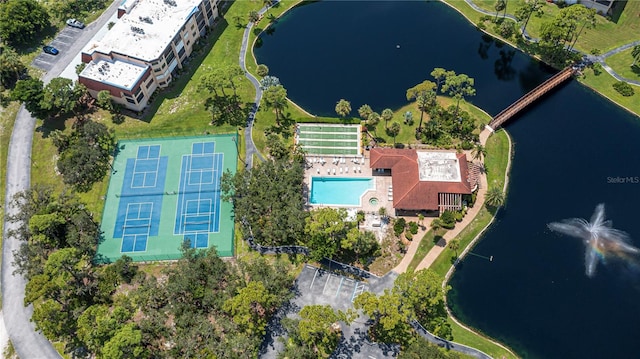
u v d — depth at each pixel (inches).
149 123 6225.4
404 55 7057.1
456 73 6801.2
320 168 5782.5
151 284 4672.7
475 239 5260.8
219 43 7170.3
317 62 6993.1
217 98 6437.0
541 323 4753.9
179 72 6786.4
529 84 6658.5
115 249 5206.7
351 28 7455.7
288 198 5231.3
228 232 5310.0
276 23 7544.3
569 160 5851.4
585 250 5167.3
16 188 5684.1
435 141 5949.8
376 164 5610.2
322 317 4185.5
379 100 6496.1
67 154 5684.1
